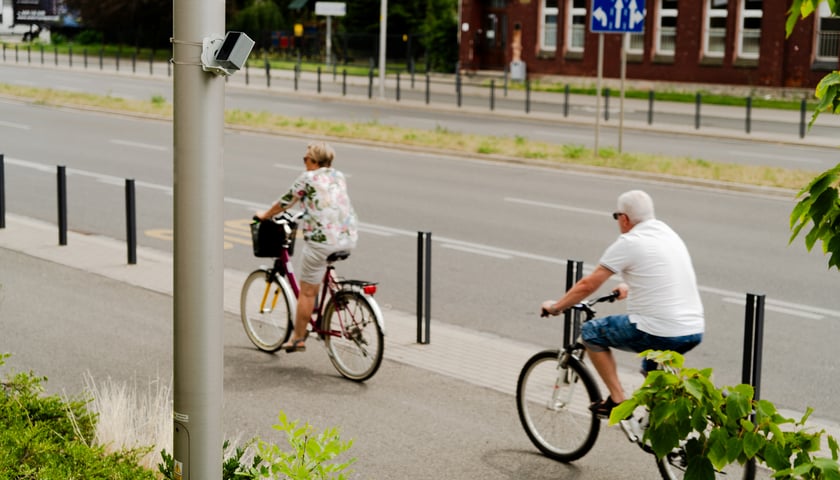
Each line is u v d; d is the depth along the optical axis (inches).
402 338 608.1
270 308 577.6
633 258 394.6
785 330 642.8
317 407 490.0
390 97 2425.0
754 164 1402.6
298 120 1806.1
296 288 561.3
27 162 1346.0
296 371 546.0
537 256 848.9
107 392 440.1
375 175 1290.6
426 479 407.2
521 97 2476.6
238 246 878.4
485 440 451.2
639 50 2716.5
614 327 402.0
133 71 3174.2
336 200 534.9
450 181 1251.2
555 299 715.4
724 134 1734.7
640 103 2335.1
